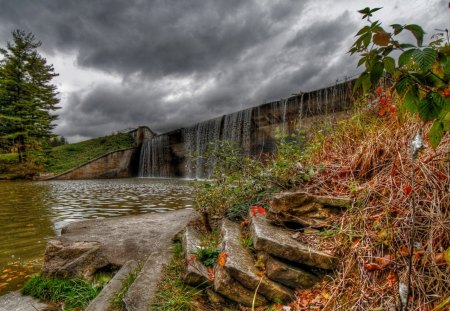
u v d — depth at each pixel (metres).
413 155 1.53
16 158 30.58
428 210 2.27
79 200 12.26
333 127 5.04
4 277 4.15
